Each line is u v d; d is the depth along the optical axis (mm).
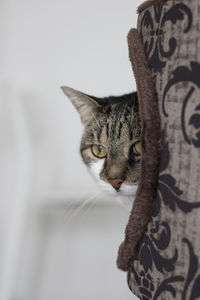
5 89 1154
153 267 419
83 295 1503
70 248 1480
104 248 1502
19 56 1405
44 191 1257
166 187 397
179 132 381
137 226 429
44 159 1387
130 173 833
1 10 1384
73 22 1408
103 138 893
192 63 369
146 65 427
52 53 1412
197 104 365
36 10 1395
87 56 1420
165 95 398
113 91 1427
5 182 1339
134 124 808
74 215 1351
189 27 371
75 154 1424
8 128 1229
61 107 1409
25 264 1431
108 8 1410
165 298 402
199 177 366
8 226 1188
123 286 1512
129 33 469
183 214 379
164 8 398
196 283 370
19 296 1440
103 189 910
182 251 382
